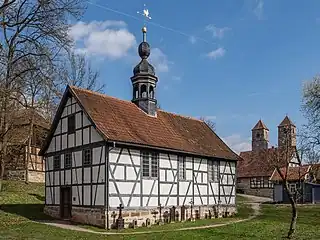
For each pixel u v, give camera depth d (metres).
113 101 27.34
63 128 26.50
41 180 40.59
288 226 23.27
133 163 24.08
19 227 21.06
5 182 36.44
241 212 33.69
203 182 29.36
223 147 33.22
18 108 33.88
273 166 22.84
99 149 23.34
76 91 25.62
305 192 45.62
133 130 25.50
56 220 24.80
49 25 23.62
